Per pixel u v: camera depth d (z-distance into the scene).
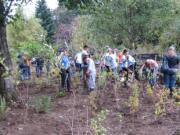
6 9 13.41
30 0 14.16
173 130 9.65
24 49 20.52
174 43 34.69
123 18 34.72
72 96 15.41
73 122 10.47
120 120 10.55
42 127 9.96
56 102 13.93
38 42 21.00
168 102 12.68
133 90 14.86
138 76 18.06
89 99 13.52
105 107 12.63
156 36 36.47
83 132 9.40
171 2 34.81
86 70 16.75
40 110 11.75
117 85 16.42
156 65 16.91
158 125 10.21
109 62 18.39
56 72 16.88
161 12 34.66
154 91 15.24
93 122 8.80
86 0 14.87
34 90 17.55
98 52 23.09
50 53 18.53
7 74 12.54
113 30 35.19
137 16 34.59
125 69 18.45
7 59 13.41
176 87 15.51
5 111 11.03
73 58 20.16
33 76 19.78
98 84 16.70
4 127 9.95
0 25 13.37
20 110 12.03
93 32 35.12
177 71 15.88
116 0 34.22
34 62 21.72
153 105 12.80
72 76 17.72
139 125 10.22
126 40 35.41
